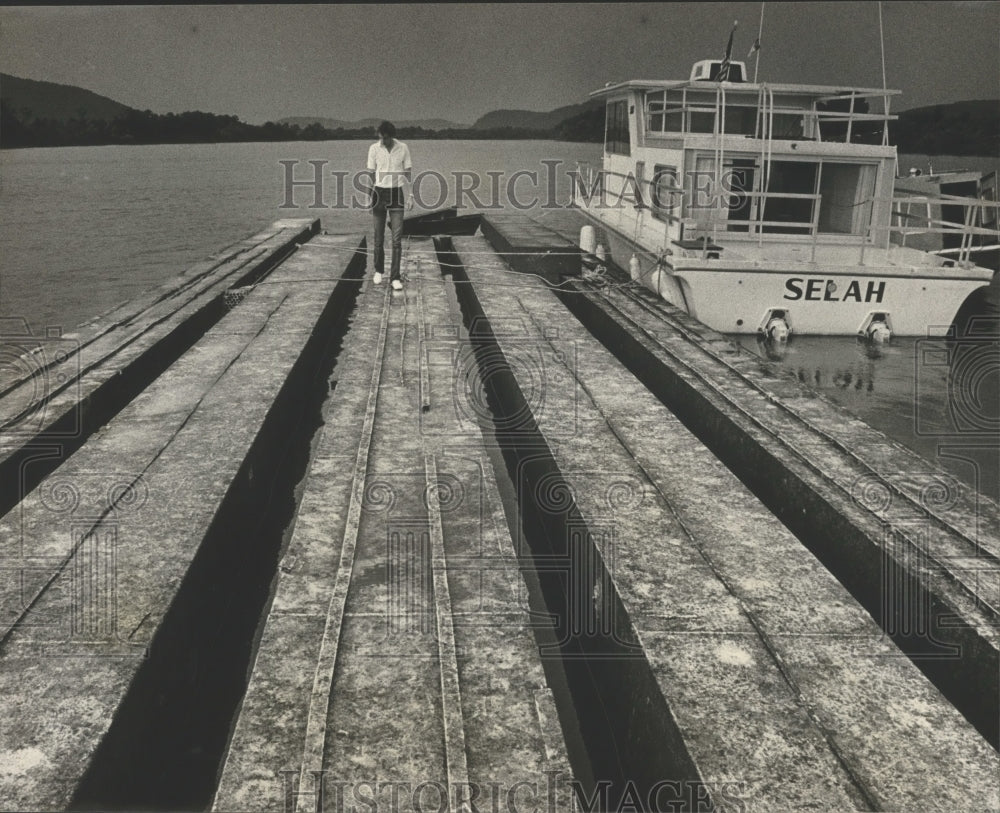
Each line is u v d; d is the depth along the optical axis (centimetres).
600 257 1369
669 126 1277
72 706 275
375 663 303
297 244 1295
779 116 1202
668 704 281
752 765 255
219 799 246
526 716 279
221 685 378
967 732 271
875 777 252
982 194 1340
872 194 1085
